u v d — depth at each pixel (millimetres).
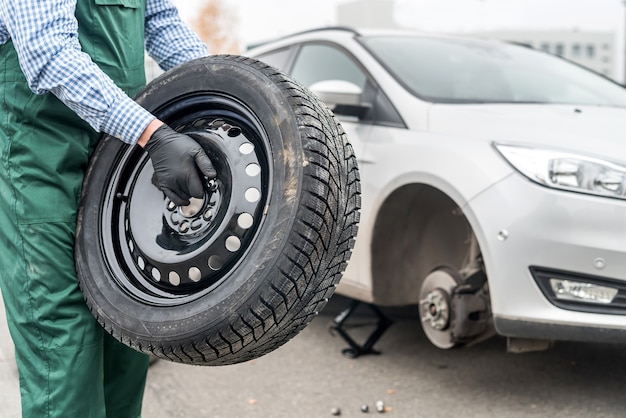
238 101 1906
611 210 2938
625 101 4234
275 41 5012
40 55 1760
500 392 3451
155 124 1806
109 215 2004
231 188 1836
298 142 1756
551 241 2984
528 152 3115
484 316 3393
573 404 3283
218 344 1729
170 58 2248
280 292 1688
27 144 1895
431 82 3953
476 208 3143
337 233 1764
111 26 1928
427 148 3445
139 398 2266
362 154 3779
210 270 1820
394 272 3789
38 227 1912
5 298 1969
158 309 1824
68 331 1934
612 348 3975
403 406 3330
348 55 4270
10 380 3209
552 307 3020
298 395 3463
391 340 4238
